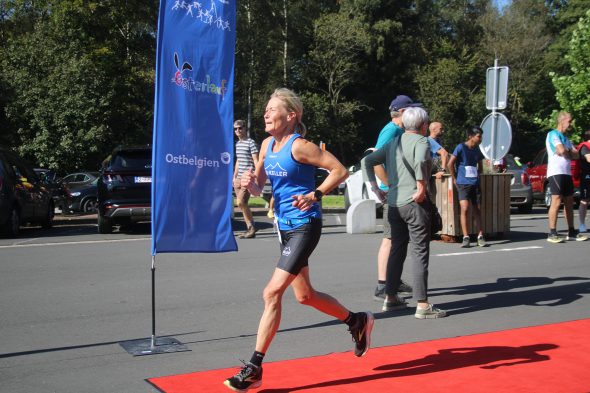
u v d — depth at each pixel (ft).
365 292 24.50
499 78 42.50
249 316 21.04
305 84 160.25
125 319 20.65
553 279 26.84
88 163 93.45
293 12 148.05
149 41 123.95
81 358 16.69
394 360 16.34
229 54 17.52
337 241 38.42
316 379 14.93
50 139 90.27
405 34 169.27
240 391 13.66
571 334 18.67
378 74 166.30
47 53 94.07
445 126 160.45
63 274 28.04
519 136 176.24
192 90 16.98
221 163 17.37
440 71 160.97
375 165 22.06
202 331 19.29
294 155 14.29
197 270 28.91
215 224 17.33
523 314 21.21
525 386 14.37
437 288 25.34
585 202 39.22
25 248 35.96
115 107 106.01
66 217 56.34
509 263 30.50
